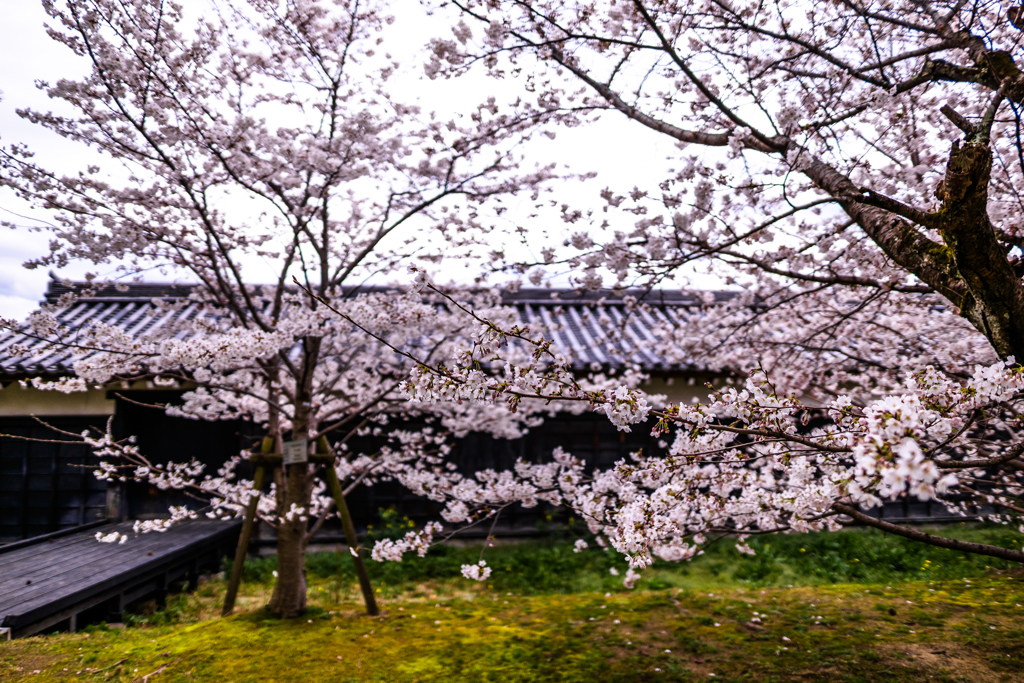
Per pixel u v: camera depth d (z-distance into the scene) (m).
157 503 9.45
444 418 8.65
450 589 7.31
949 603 6.04
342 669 4.72
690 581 7.45
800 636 5.25
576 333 10.51
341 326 5.73
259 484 6.09
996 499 3.75
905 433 1.75
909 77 4.16
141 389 9.39
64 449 9.07
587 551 8.59
